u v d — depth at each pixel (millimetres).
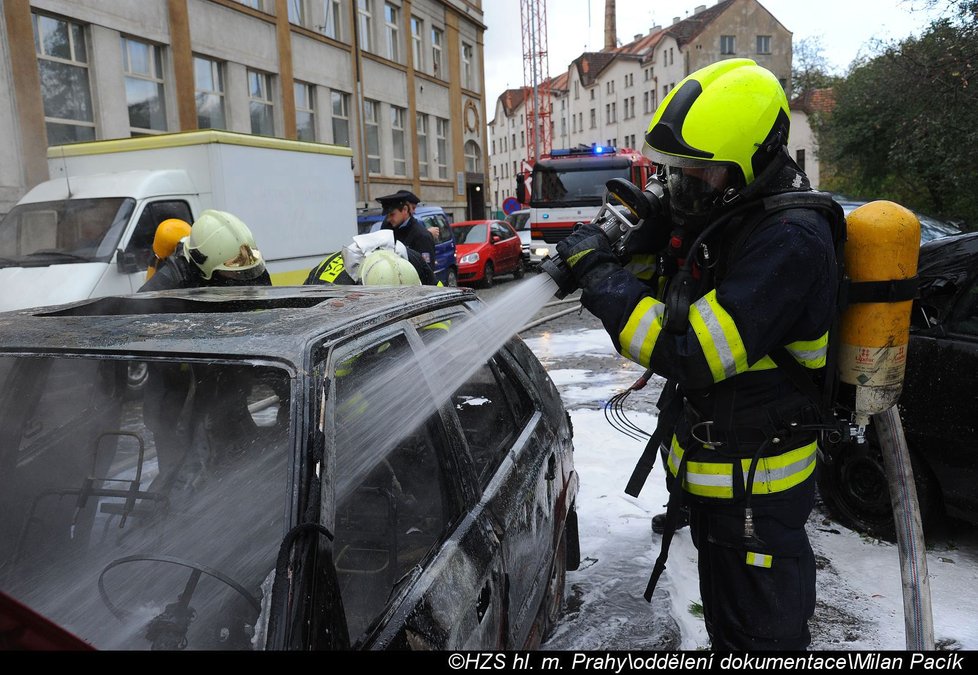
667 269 2000
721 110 1698
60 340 1808
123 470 2512
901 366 1874
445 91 25094
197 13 14273
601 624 2795
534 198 15914
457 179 25812
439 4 24453
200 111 14758
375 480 2119
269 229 8352
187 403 2320
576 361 7660
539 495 2330
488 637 1718
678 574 3189
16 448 2240
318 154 9320
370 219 13555
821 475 3729
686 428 1938
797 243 1627
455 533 1773
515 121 71688
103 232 6848
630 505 3934
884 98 15227
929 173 14039
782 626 1833
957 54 12008
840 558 3340
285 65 16922
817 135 22750
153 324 1864
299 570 1264
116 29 12328
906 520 2035
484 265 15398
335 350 1649
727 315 1610
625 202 1790
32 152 10609
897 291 1794
